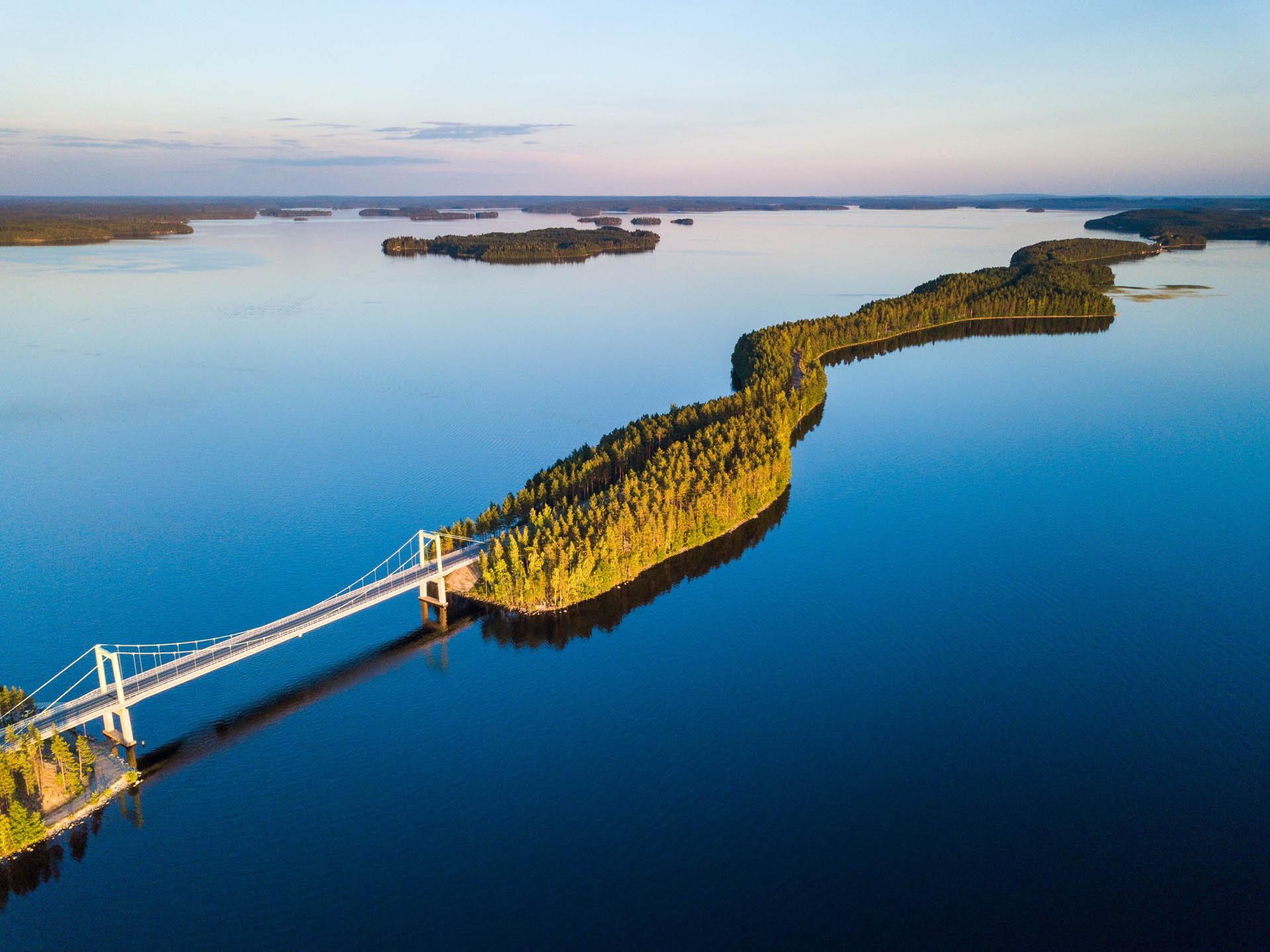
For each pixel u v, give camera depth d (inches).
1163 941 2977.4
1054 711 4252.0
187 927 3046.3
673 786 3759.8
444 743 4055.1
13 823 3304.6
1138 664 4648.1
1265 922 3056.1
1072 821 3531.0
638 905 3132.4
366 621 5167.3
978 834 3452.3
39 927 3048.7
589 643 4923.7
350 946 2960.1
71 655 4771.2
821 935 2999.5
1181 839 3427.7
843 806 3622.0
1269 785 3730.3
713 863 3326.8
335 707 4333.2
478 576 5472.4
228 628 5036.9
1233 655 4724.4
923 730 4111.7
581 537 5442.9
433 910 3112.7
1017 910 3097.9
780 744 4030.5
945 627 5044.3
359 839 3454.7
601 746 4033.0
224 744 4023.1
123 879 3240.7
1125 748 3973.9
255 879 3250.5
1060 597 5398.6
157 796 3668.8
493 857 3351.4
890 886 3208.7
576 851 3393.2
